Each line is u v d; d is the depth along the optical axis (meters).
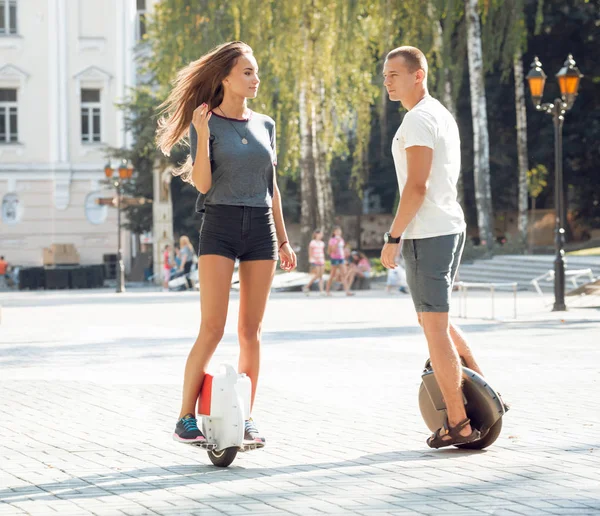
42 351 17.67
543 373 13.53
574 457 8.03
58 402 11.65
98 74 66.50
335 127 50.59
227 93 8.10
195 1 45.25
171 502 6.75
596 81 56.28
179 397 11.97
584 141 57.06
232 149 7.96
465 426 8.28
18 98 66.06
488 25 46.91
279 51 43.41
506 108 56.81
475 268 44.03
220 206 7.98
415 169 8.12
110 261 66.56
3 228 66.00
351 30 43.53
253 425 8.05
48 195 66.19
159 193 53.72
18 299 39.69
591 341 18.17
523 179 54.03
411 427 9.63
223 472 7.71
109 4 66.50
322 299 35.44
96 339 20.02
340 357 15.95
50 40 66.25
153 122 55.59
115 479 7.53
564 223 62.94
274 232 8.19
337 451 8.47
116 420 10.39
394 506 6.52
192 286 46.19
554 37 55.84
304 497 6.82
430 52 44.75
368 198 73.06
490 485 7.08
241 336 8.22
